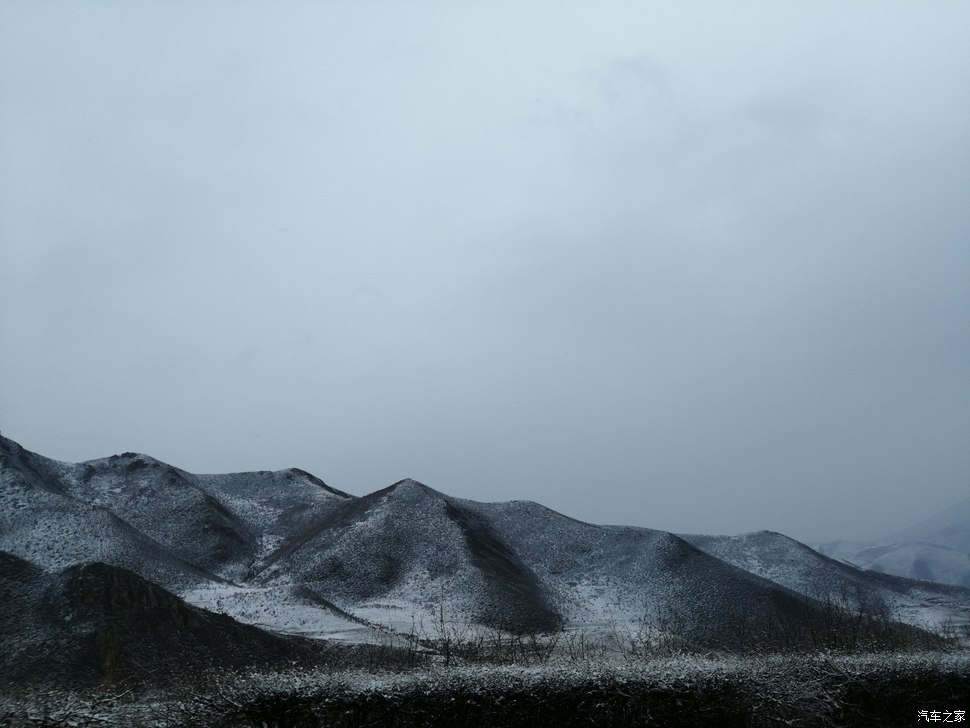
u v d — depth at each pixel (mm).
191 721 14172
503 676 15211
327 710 14352
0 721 13211
